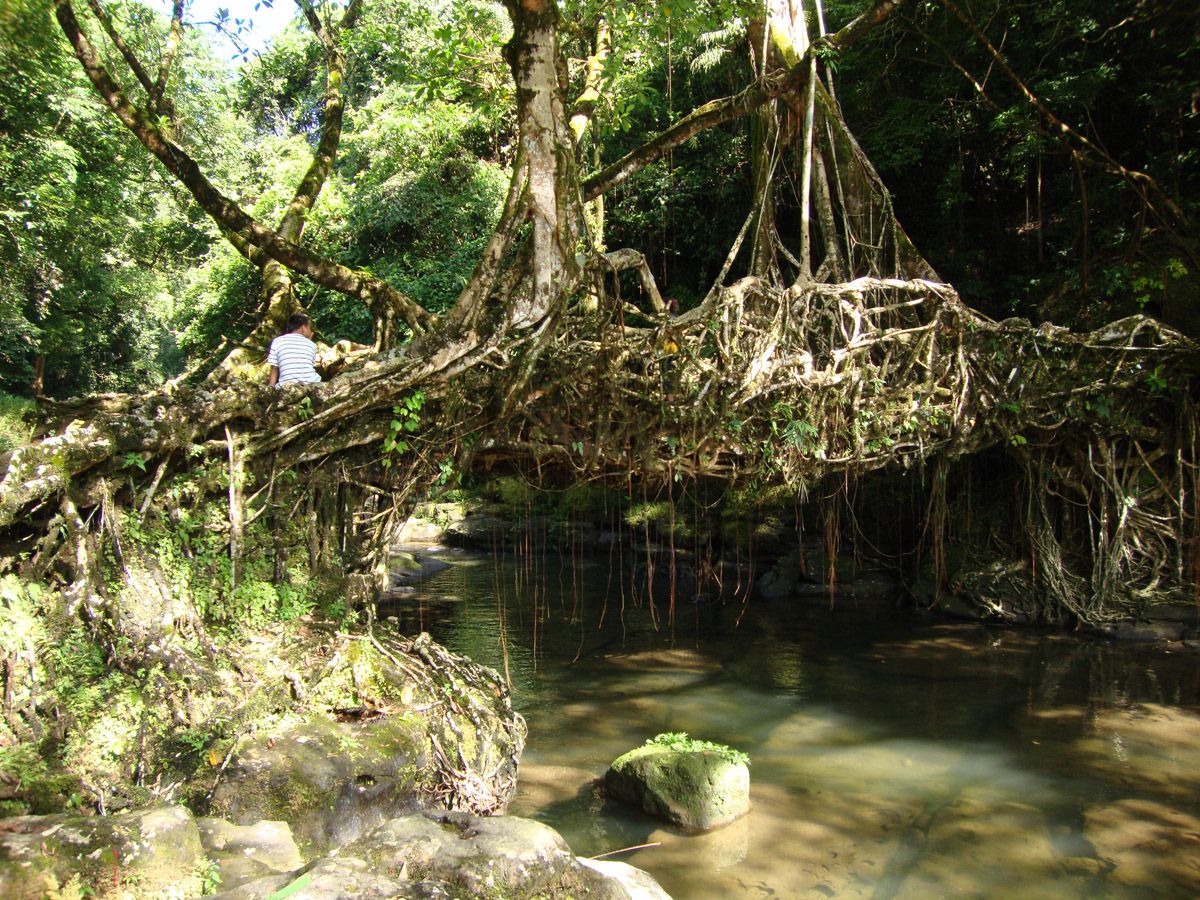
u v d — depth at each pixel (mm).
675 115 19125
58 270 17703
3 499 5113
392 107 20438
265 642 6516
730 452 8875
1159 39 11930
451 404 7371
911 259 10578
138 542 5906
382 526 7566
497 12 17281
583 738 8211
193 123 19344
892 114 14641
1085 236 12461
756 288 8516
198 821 4562
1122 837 6234
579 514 17953
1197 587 11250
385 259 19359
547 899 3416
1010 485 12953
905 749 7918
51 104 13953
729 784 6484
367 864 3277
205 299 21766
